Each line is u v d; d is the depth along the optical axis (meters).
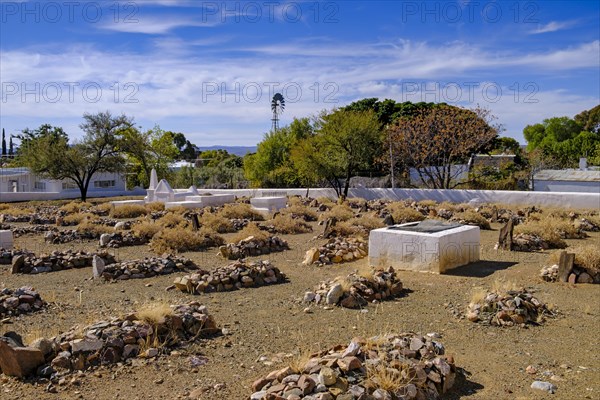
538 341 6.38
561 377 5.23
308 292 8.43
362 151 30.48
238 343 6.27
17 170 47.88
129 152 42.50
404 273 10.50
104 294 9.11
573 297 8.50
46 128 69.00
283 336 6.56
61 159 37.25
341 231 16.05
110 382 5.08
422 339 5.35
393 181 32.91
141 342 5.79
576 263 9.70
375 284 8.56
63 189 46.38
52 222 22.31
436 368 4.83
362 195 31.19
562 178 35.78
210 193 36.03
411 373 4.62
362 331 6.75
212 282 9.27
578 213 20.73
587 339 6.45
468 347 6.18
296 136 46.88
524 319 7.09
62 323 7.22
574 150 55.00
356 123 30.08
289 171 37.72
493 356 5.86
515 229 14.66
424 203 24.53
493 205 23.73
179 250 14.20
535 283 9.50
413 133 33.66
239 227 19.23
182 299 8.62
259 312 7.72
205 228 16.20
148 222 18.00
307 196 31.47
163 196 29.53
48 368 5.23
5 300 7.83
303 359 5.00
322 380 4.30
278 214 21.45
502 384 5.05
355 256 12.21
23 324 7.19
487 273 10.37
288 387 4.29
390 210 21.02
